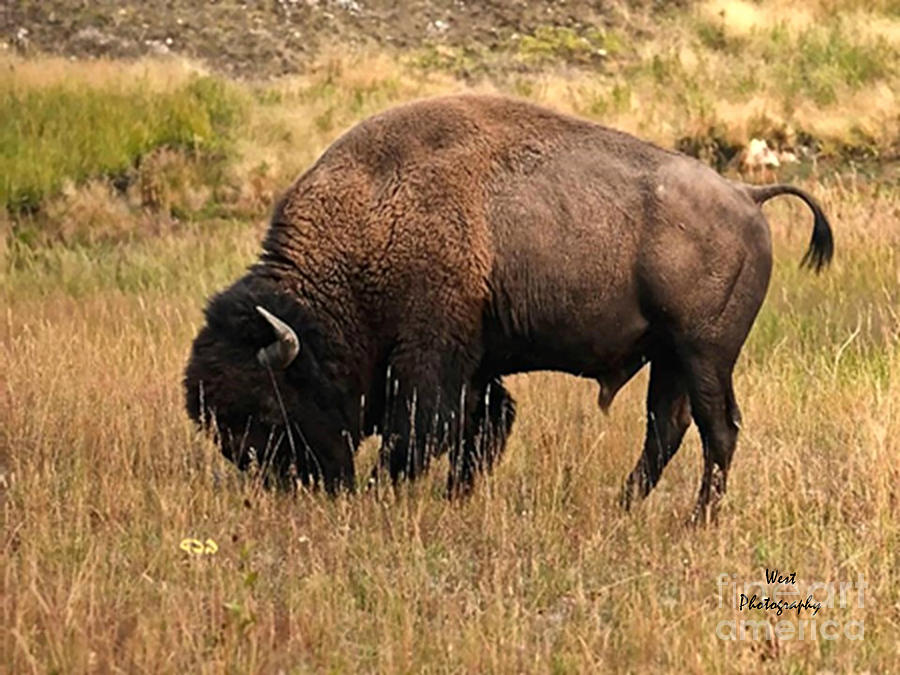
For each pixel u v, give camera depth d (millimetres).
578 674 19641
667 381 27469
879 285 44594
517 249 26281
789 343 38969
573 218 26109
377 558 23656
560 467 26844
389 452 27109
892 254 47438
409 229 26547
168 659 19094
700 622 20828
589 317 26312
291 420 27109
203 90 70438
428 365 26688
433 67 77750
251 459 27016
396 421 27000
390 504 26250
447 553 24266
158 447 29625
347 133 27516
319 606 21281
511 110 26891
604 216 26047
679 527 26062
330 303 27125
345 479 27609
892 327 39719
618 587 22625
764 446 29250
